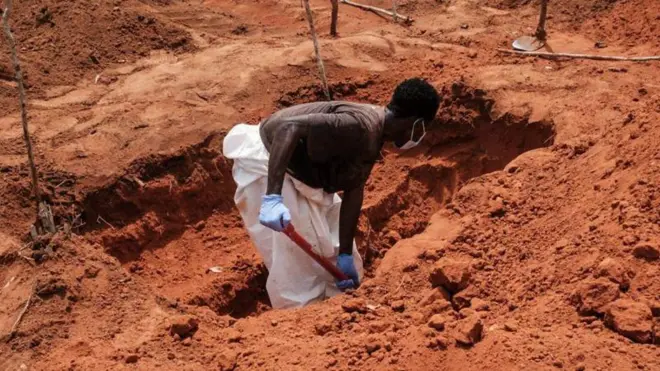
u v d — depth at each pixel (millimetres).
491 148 6586
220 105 6957
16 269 4863
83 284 4684
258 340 4066
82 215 5730
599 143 5453
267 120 4730
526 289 4129
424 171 6559
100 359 4027
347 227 4727
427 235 5008
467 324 3623
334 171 4516
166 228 5980
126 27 8297
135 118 6719
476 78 7031
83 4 8453
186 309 4559
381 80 7344
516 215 4969
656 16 8188
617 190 4676
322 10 9570
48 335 4316
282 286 4832
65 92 7344
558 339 3561
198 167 6238
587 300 3758
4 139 6426
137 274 5660
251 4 9969
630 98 6504
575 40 8172
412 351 3629
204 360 3973
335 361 3676
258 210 4820
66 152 6211
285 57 7734
